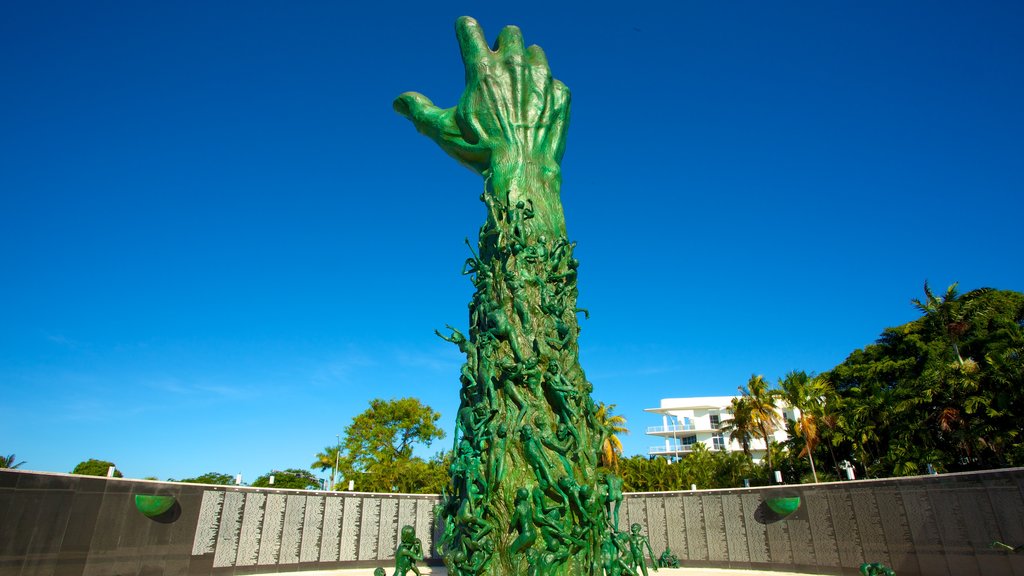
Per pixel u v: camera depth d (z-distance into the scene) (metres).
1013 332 33.31
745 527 23.03
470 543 13.41
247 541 21.70
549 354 15.68
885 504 20.00
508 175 18.33
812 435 39.12
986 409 30.16
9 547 16.50
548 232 17.72
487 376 15.22
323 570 22.81
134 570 19.09
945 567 18.28
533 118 19.12
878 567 16.62
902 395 35.03
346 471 54.59
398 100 22.20
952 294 39.62
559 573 12.85
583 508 13.40
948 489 18.59
